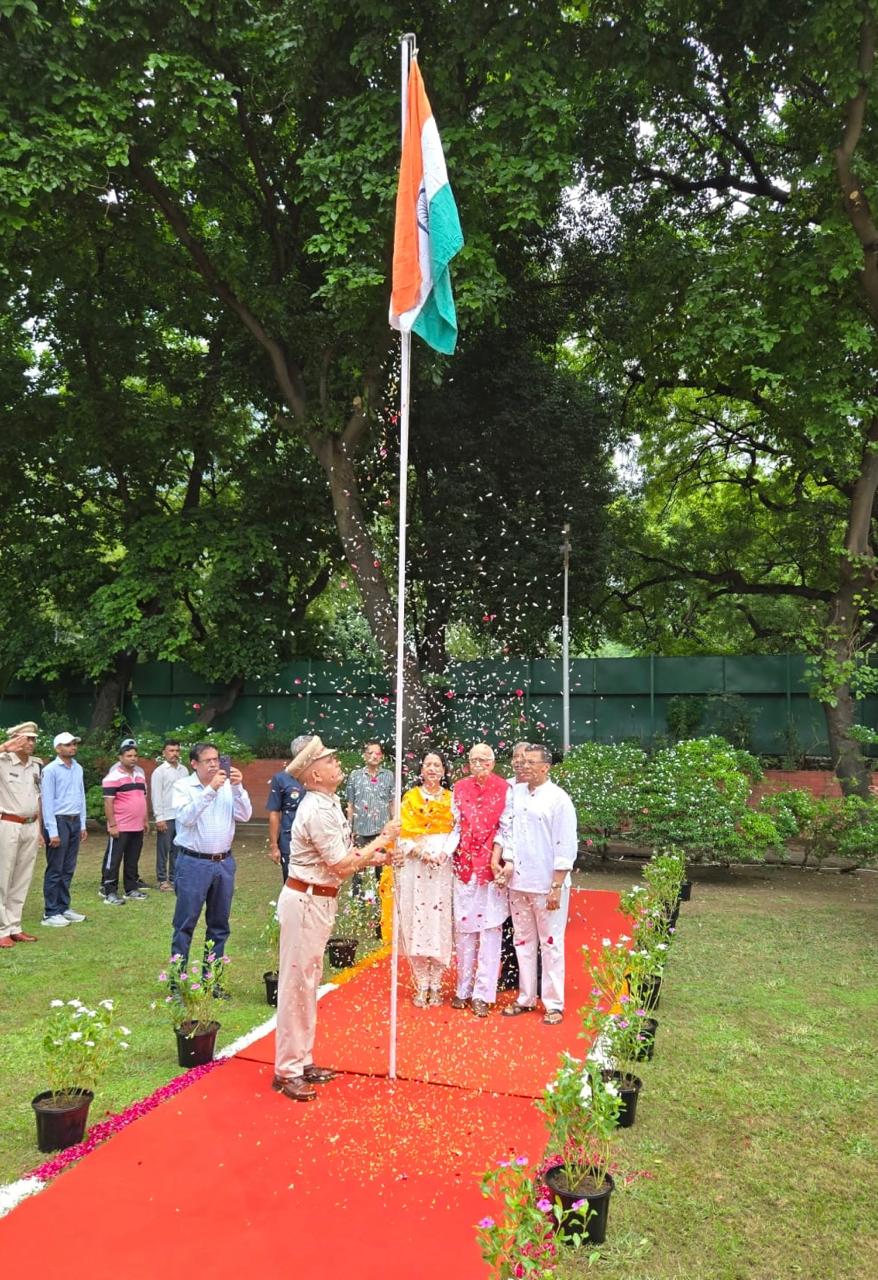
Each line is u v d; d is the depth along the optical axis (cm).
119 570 1694
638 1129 431
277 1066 454
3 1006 604
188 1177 370
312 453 1493
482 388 1577
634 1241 341
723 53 1190
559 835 568
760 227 1292
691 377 1497
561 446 1547
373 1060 495
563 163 1094
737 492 2020
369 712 1462
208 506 1662
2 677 1744
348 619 1753
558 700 1642
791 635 1677
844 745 1280
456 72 1153
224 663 1656
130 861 970
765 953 751
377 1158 384
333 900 466
